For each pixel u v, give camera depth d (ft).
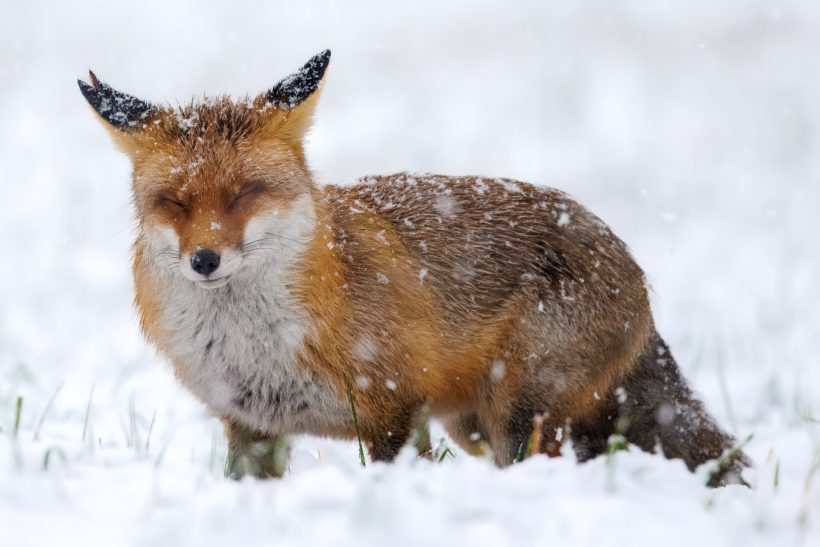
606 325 35.96
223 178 31.01
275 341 31.99
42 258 76.89
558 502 24.98
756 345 60.54
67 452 30.27
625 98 127.75
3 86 116.78
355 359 32.53
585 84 129.90
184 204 31.01
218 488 26.53
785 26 148.77
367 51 136.26
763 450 37.50
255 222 31.17
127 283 72.18
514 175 99.66
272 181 31.73
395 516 23.32
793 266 78.33
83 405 44.19
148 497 25.45
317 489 25.34
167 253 31.63
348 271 33.14
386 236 34.81
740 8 153.89
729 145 110.83
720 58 140.56
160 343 33.19
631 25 149.79
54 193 90.17
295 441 38.37
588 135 113.39
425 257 35.27
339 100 120.57
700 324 65.46
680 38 147.33
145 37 127.75
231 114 32.86
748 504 26.45
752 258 81.00
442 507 24.06
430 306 34.55
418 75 130.93
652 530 23.59
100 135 105.81
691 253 82.79
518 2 157.17
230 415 33.91
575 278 35.60
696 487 29.12
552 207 36.83
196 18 136.56
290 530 22.91
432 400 34.76
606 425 37.09
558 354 35.24
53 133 106.22
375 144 103.24
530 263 35.68
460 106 120.57
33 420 39.91
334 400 32.58
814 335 61.82
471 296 35.32
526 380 35.32
